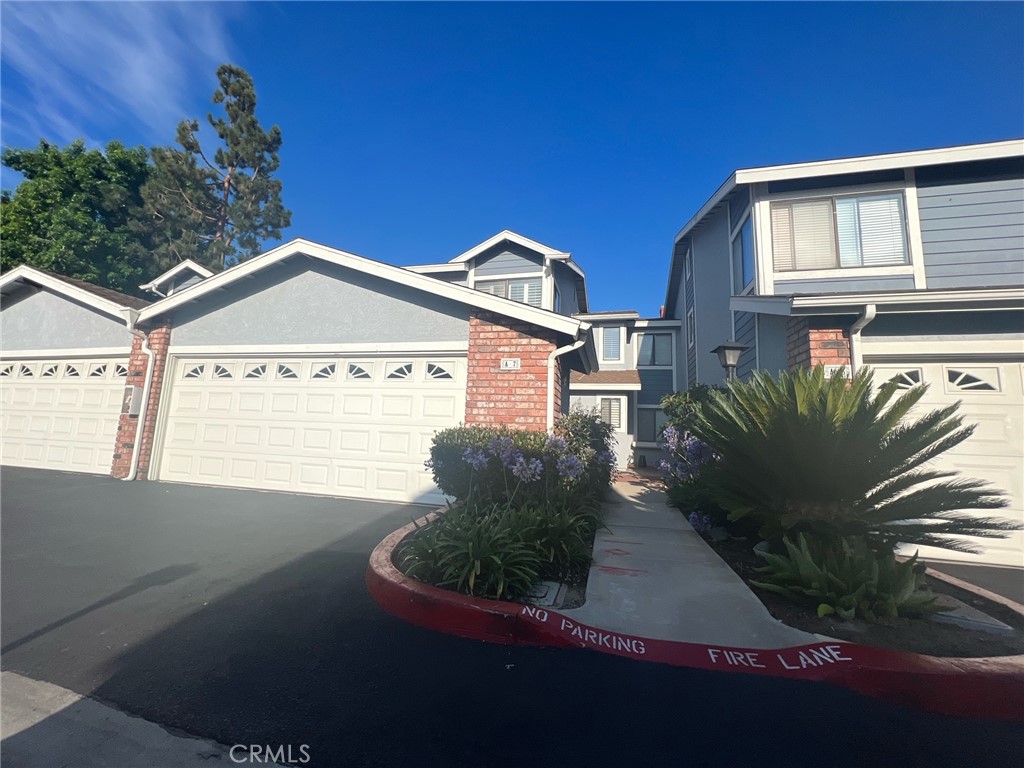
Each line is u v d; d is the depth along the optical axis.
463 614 3.36
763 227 9.65
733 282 11.42
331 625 3.38
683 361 17.80
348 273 8.41
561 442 5.93
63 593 3.79
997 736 2.39
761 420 4.75
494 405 7.37
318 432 8.26
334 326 8.36
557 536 4.39
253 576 4.27
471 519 4.52
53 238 18.16
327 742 2.19
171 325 9.34
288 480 8.23
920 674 2.71
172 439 9.03
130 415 8.95
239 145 23.86
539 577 4.00
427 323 7.93
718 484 5.11
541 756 2.13
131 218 21.03
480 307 7.52
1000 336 6.10
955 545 4.03
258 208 24.33
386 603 3.70
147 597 3.76
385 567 4.12
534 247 15.30
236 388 8.84
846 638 3.20
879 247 8.99
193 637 3.15
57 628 3.22
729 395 7.68
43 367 10.80
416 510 7.10
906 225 8.90
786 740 2.28
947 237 8.75
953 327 6.23
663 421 17.88
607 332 18.84
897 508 4.12
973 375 6.18
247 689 2.58
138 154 22.30
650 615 3.48
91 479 8.82
